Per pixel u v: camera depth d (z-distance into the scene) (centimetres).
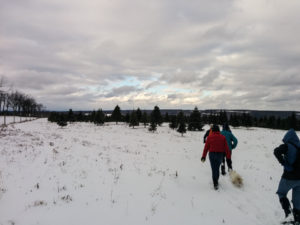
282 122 6988
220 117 6506
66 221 382
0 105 4294
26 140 1486
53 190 537
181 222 403
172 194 552
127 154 1207
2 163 755
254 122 8144
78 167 776
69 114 6462
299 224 380
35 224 369
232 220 420
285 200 407
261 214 454
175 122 4669
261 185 660
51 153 998
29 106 8794
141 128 4928
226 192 585
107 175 692
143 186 604
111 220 394
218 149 608
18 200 467
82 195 511
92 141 1919
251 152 1470
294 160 392
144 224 387
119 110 6544
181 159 1138
